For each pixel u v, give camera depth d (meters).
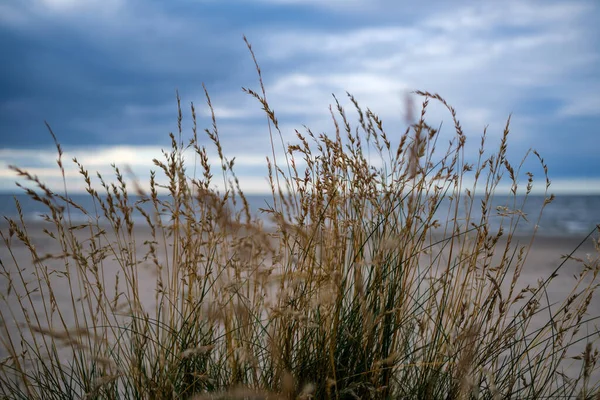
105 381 1.91
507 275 6.60
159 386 2.12
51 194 2.03
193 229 2.29
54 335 2.02
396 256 2.33
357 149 2.49
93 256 2.25
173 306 2.32
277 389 1.97
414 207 2.26
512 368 2.38
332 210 2.26
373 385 2.10
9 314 4.65
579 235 14.77
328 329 2.17
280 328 2.14
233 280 2.15
